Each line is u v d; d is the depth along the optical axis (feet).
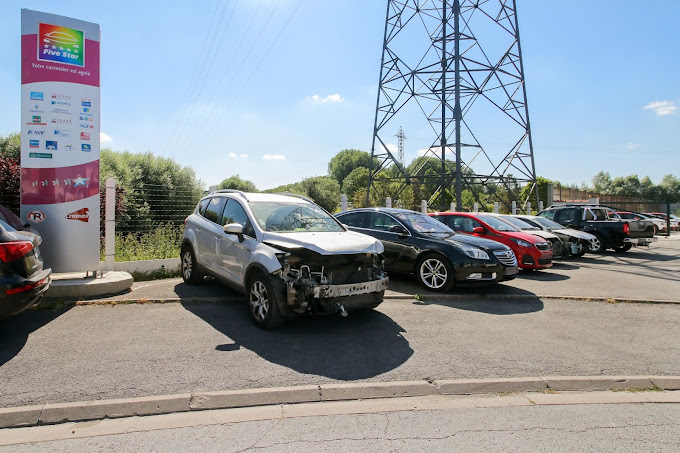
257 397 12.30
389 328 18.86
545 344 17.48
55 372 13.41
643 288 29.66
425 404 12.48
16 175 27.66
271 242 18.25
